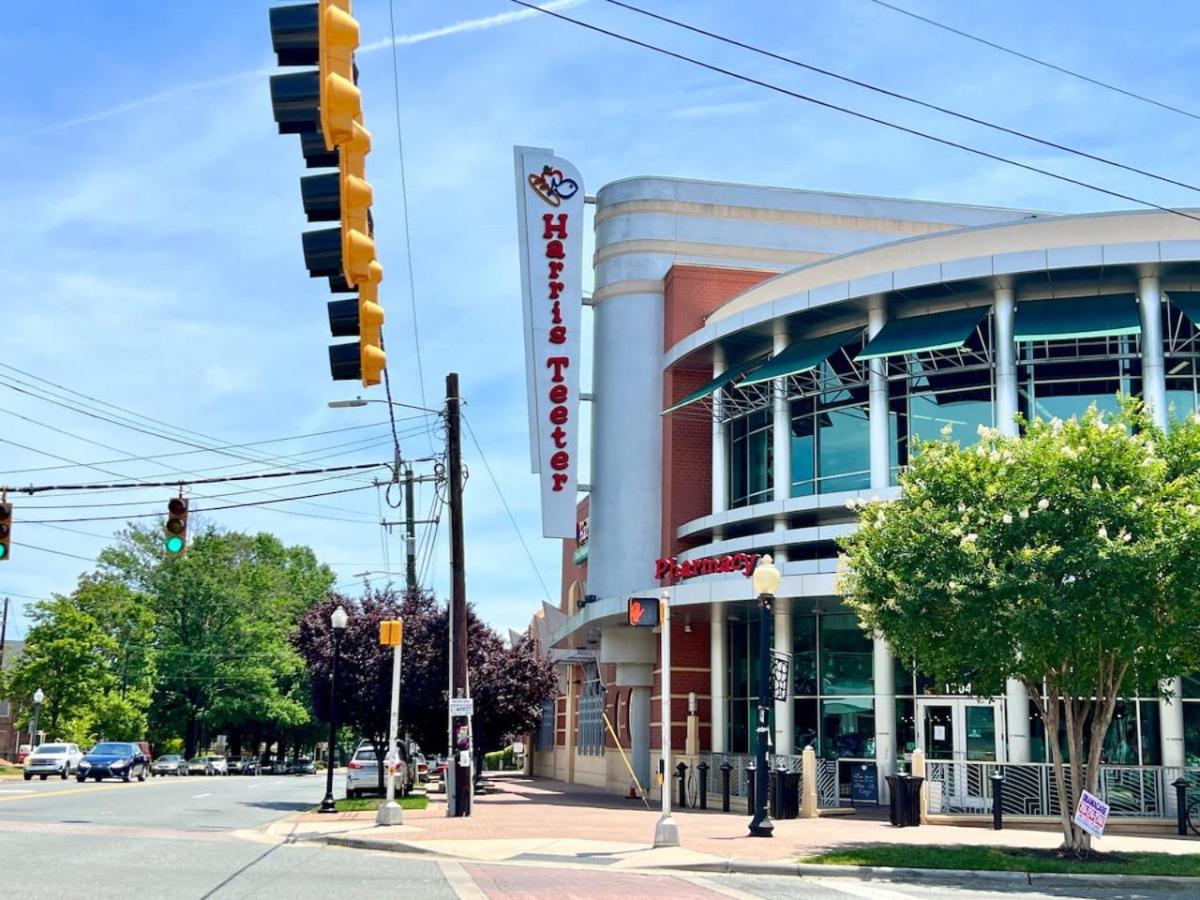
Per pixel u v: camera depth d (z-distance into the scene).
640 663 37.06
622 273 39.03
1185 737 26.73
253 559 90.88
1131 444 18.33
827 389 31.91
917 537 18.78
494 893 13.85
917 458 19.95
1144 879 16.33
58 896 12.48
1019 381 29.12
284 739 96.12
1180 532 17.14
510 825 23.72
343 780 57.16
